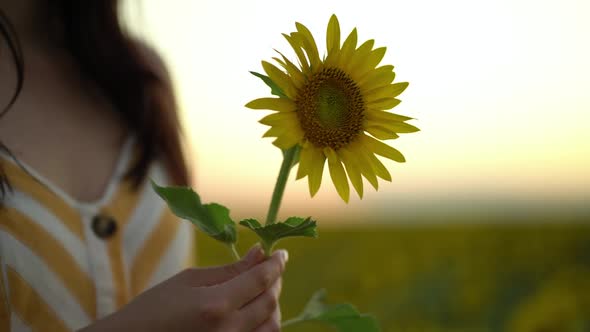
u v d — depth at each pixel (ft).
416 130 3.25
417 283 9.86
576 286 7.14
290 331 9.27
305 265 13.52
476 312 8.89
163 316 3.10
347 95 3.22
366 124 3.24
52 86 4.10
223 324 3.11
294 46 3.14
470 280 9.58
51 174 3.90
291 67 3.13
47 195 3.80
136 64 4.31
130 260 4.08
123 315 3.11
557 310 6.75
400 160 3.24
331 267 12.07
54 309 3.73
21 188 3.74
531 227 13.25
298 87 3.16
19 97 3.97
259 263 3.23
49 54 4.20
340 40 3.22
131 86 4.26
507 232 11.87
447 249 11.50
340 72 3.22
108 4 4.31
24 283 3.66
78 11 4.25
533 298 7.71
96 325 3.11
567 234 10.57
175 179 4.36
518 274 9.57
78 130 4.06
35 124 3.95
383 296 10.28
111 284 3.89
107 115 4.20
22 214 3.70
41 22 4.24
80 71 4.25
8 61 4.01
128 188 4.10
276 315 3.25
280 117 3.14
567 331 6.64
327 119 3.19
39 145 3.92
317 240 16.33
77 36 4.25
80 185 3.99
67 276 3.77
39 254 3.70
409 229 17.11
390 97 3.26
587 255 9.93
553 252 10.16
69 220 3.84
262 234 3.19
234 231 3.20
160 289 3.18
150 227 4.16
